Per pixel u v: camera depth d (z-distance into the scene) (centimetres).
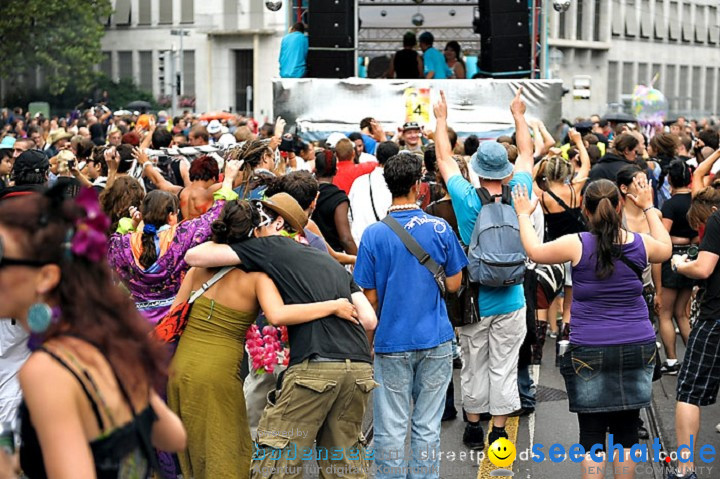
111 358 507
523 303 1237
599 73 11006
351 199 1483
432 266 1034
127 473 512
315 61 2525
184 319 941
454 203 1222
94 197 504
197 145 2036
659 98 3688
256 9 10969
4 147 1831
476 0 3381
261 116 10794
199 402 924
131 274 1037
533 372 1706
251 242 930
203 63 11275
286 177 1126
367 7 3409
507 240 1179
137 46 11550
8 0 8919
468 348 1252
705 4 12556
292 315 900
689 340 1116
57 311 504
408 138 1895
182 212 1300
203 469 933
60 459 488
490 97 2477
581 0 10762
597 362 995
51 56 9206
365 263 1038
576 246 997
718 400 1518
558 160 1609
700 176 1502
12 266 497
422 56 3128
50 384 490
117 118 4041
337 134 2047
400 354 1030
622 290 991
